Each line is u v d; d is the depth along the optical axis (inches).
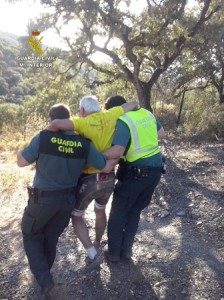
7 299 122.3
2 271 136.5
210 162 267.9
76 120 115.3
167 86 752.3
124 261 141.5
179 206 191.3
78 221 130.3
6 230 168.2
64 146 110.7
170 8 521.0
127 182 129.0
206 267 138.6
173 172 244.1
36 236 120.2
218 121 394.9
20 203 200.4
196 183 222.7
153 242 156.6
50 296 121.6
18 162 112.6
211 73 708.7
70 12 543.2
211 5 607.2
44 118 470.9
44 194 111.4
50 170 111.0
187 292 125.3
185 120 484.1
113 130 122.6
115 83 703.7
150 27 539.2
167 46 549.0
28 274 134.6
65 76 663.8
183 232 165.0
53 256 125.7
